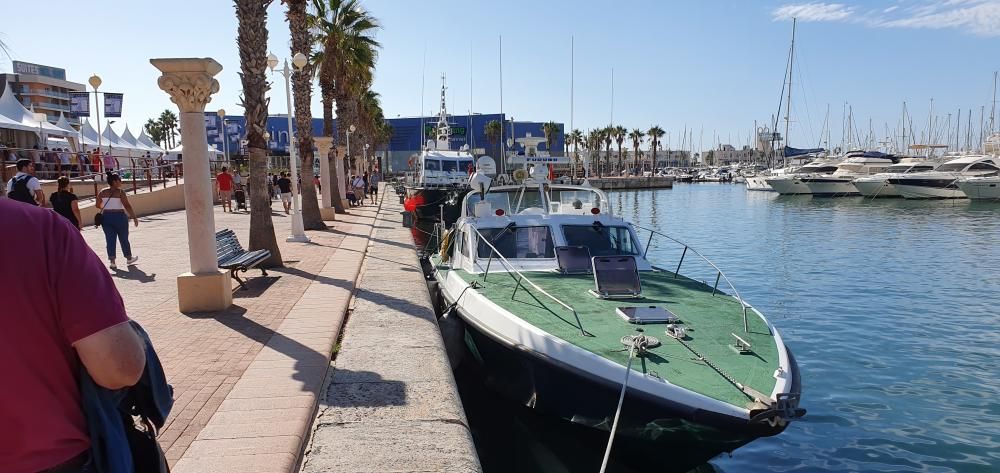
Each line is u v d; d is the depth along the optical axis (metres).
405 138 86.38
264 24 12.45
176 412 4.93
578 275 9.05
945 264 21.91
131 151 42.16
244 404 5.08
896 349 11.73
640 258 9.80
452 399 5.37
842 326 13.44
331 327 7.60
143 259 13.19
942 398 9.28
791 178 66.38
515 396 7.47
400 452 4.35
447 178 29.23
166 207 27.14
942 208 48.50
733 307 7.75
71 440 1.80
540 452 7.23
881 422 8.48
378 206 34.34
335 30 27.72
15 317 1.68
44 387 1.74
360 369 6.12
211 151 51.97
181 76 8.01
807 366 10.80
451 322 8.75
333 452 4.34
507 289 8.43
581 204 10.84
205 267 8.49
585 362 6.19
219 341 6.97
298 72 20.19
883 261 22.73
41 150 28.05
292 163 17.17
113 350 1.79
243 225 20.91
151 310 8.52
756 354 6.33
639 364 6.04
